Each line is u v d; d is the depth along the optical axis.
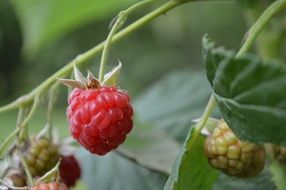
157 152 0.28
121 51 1.13
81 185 0.35
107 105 0.21
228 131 0.21
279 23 0.31
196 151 0.22
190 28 0.92
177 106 0.37
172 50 1.11
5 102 1.04
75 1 0.39
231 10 0.89
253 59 0.16
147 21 0.23
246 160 0.21
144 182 0.32
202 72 0.38
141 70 1.12
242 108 0.18
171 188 0.20
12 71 1.51
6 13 1.45
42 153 0.25
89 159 0.33
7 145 0.24
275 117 0.17
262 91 0.17
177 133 0.36
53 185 0.22
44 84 0.24
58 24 0.40
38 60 1.23
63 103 0.81
